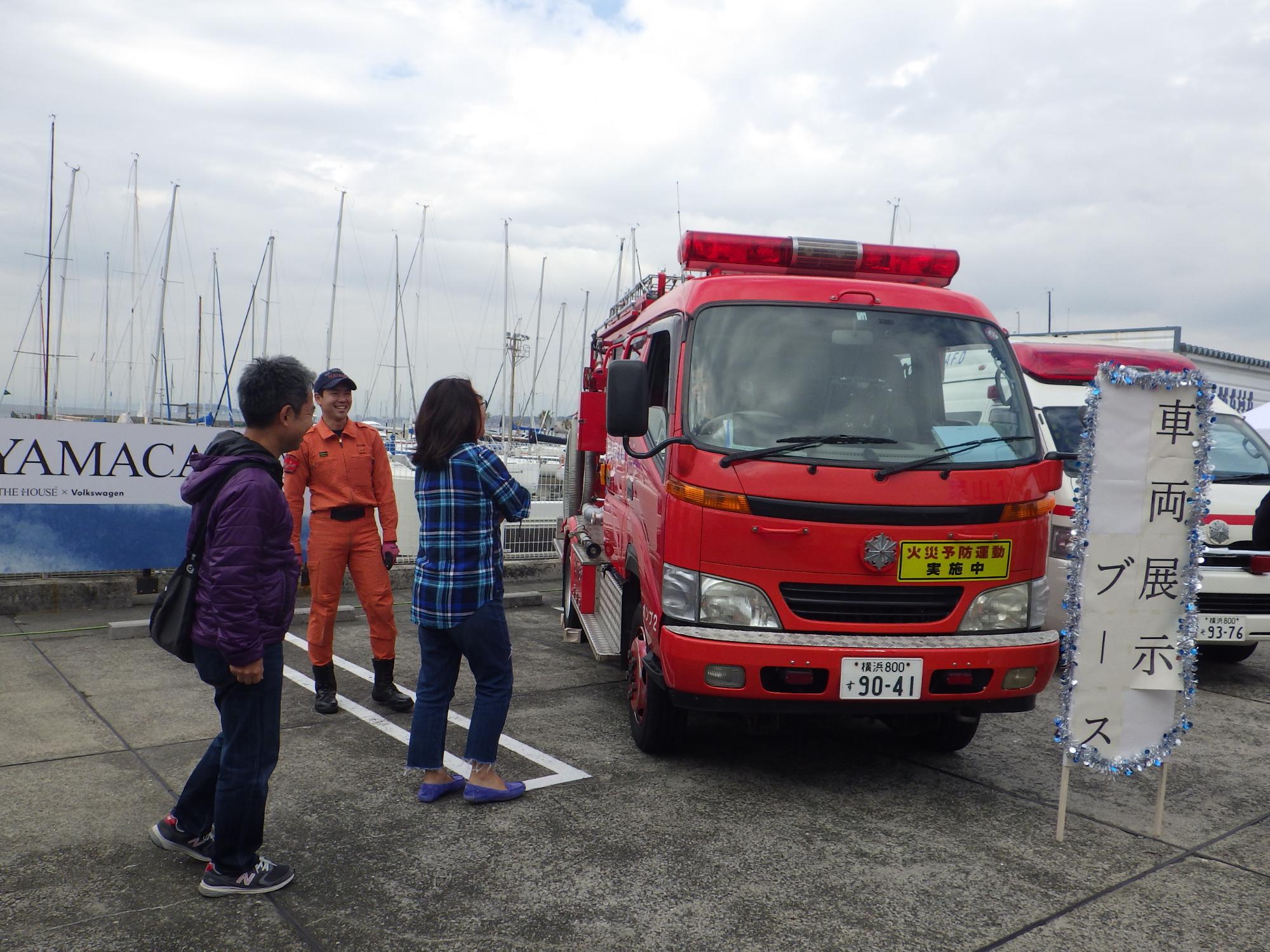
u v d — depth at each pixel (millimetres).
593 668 7031
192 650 3201
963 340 4699
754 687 4125
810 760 5020
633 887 3479
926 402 4500
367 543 5602
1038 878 3645
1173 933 3242
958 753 5199
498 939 3096
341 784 4465
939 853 3857
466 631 4133
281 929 3125
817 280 4816
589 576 6766
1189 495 3988
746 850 3836
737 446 4305
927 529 4195
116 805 4145
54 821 3961
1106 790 4680
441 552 4105
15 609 8062
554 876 3551
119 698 5766
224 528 3057
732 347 4547
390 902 3324
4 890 3355
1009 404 4590
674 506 4340
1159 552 4000
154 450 8438
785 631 4188
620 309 7320
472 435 4188
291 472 5449
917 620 4254
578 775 4676
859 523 4156
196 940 3043
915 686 4129
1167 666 4020
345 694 6082
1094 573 3975
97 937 3045
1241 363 15094
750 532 4176
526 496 4195
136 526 8398
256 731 3268
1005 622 4332
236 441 3213
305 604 9109
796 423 4375
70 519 8125
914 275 5441
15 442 7883
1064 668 4023
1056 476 4492
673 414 4496
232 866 3324
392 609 5719
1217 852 3941
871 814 4277
